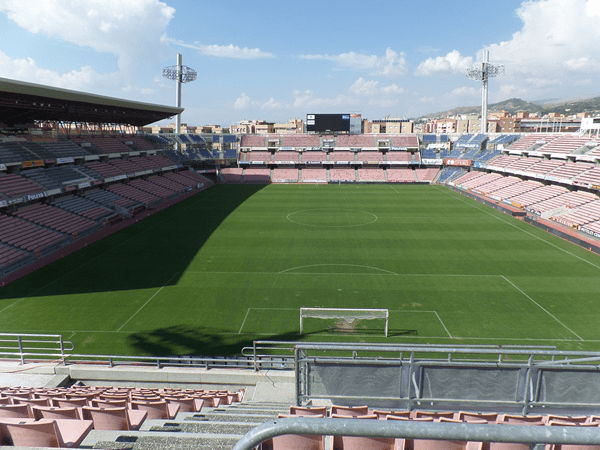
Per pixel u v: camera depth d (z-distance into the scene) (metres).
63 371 19.42
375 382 9.67
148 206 65.12
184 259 39.41
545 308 28.55
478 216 58.81
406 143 109.50
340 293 31.33
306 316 25.34
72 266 37.47
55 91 46.44
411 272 35.62
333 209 64.44
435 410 9.55
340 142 110.56
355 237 47.38
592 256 39.84
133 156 82.38
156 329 25.92
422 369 9.45
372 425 2.55
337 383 9.79
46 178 53.69
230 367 20.53
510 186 74.44
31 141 58.41
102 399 13.06
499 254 40.56
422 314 27.83
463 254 40.66
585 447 6.39
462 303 29.45
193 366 20.25
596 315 27.47
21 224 44.16
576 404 9.16
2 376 19.03
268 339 24.81
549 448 6.37
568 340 24.42
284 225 53.41
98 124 80.62
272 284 33.12
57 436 7.61
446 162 98.31
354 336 25.12
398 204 68.81
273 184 95.94
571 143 70.50
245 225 53.38
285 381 18.80
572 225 50.72
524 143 83.25
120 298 30.44
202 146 114.19
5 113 54.38
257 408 13.48
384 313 25.41
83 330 25.73
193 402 13.90
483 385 9.34
